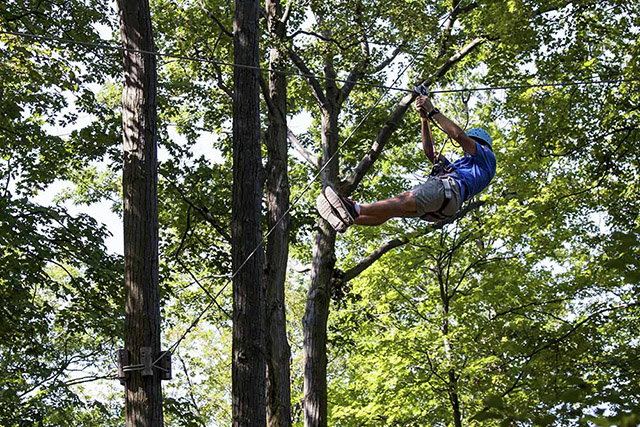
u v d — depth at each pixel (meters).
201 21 15.27
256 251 10.41
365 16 14.29
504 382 13.91
